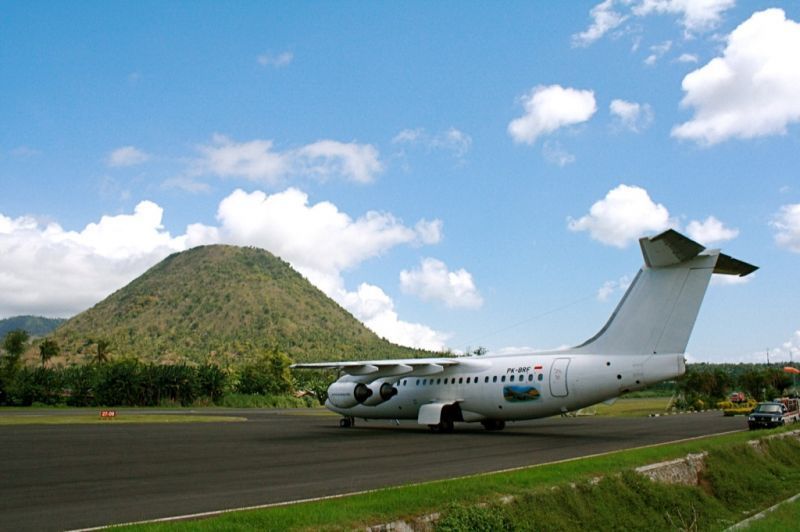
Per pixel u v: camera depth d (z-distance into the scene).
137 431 31.09
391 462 17.33
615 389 24.66
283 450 21.14
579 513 11.62
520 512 10.70
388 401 33.22
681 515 13.48
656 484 14.25
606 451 19.94
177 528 8.30
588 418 48.25
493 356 29.97
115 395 78.38
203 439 26.03
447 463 16.94
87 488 12.84
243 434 29.23
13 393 76.12
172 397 82.06
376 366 30.14
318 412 63.91
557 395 26.36
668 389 158.50
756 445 21.17
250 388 97.81
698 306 22.70
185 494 12.01
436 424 29.70
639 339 24.12
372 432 30.83
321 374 121.62
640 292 24.39
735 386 101.31
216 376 85.44
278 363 102.81
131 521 9.56
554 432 29.89
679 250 21.72
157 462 17.58
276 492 12.18
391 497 10.34
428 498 10.31
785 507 14.41
